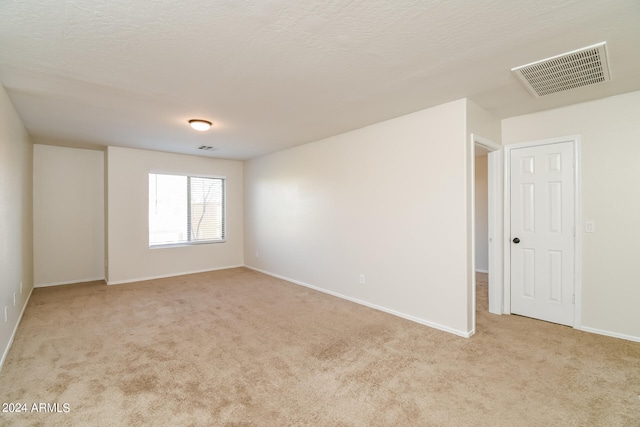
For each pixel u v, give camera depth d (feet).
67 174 16.06
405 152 10.76
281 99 9.21
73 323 10.41
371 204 12.05
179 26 5.53
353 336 9.34
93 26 5.50
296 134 13.44
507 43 6.16
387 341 8.96
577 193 9.70
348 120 11.39
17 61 6.80
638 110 8.68
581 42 6.11
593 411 5.82
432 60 6.86
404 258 10.85
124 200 16.33
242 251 21.04
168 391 6.52
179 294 14.07
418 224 10.40
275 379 6.98
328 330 9.82
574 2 4.89
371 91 8.63
